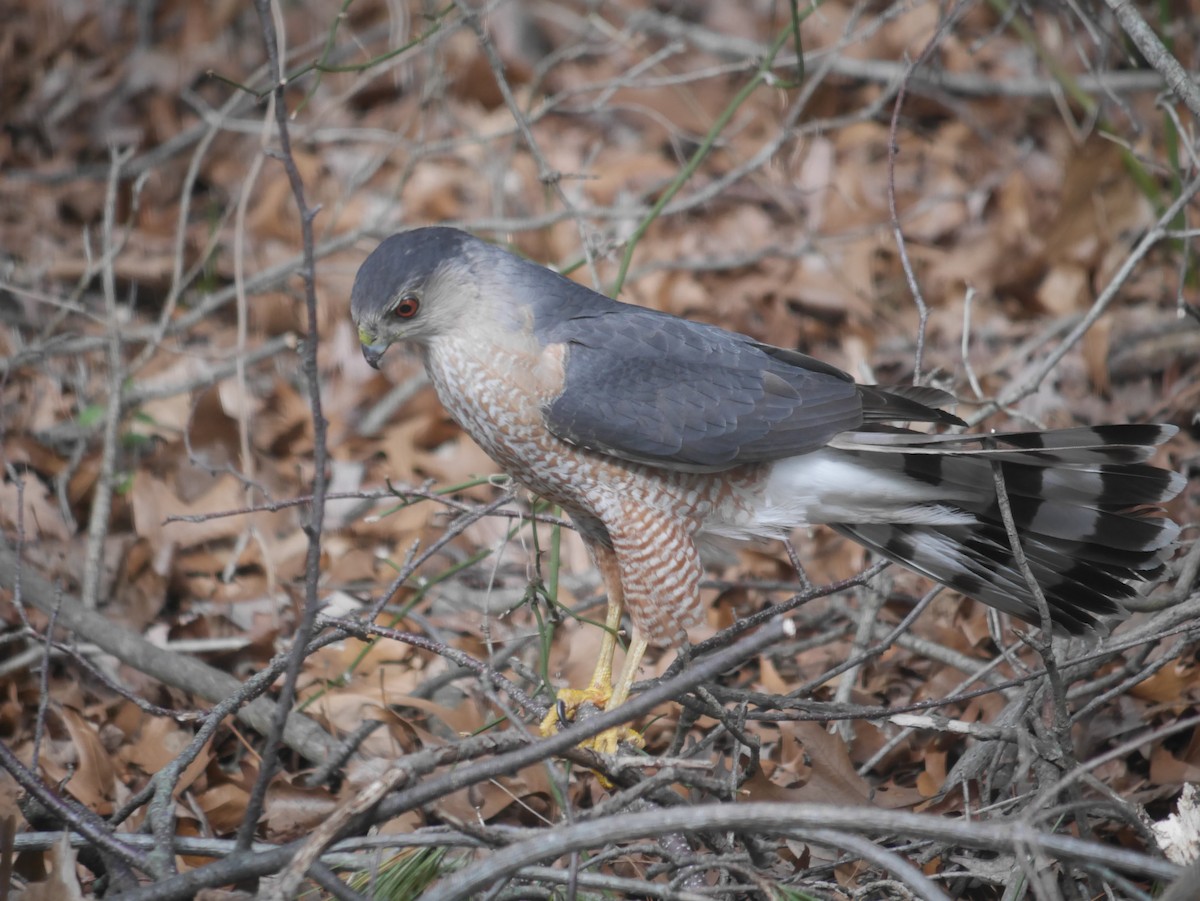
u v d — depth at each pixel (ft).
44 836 22.97
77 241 48.29
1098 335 40.65
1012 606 27.91
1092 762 19.76
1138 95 51.11
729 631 24.02
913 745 29.89
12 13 55.88
